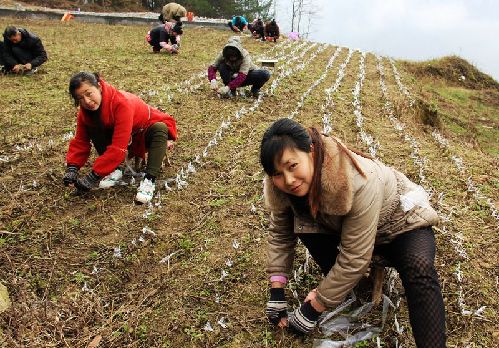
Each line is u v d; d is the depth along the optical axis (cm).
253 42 1653
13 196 457
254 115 720
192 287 340
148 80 913
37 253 376
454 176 542
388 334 294
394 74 1364
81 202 452
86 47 1271
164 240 396
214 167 532
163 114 486
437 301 244
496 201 487
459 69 1856
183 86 874
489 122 1311
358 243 247
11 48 905
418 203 270
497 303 324
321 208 244
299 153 225
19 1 3197
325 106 797
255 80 802
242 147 590
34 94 787
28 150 562
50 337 294
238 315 314
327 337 295
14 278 345
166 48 1215
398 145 641
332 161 233
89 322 309
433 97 1397
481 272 358
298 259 368
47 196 461
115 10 3694
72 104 739
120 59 1116
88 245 388
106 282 347
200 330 302
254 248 383
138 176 503
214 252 379
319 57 1436
